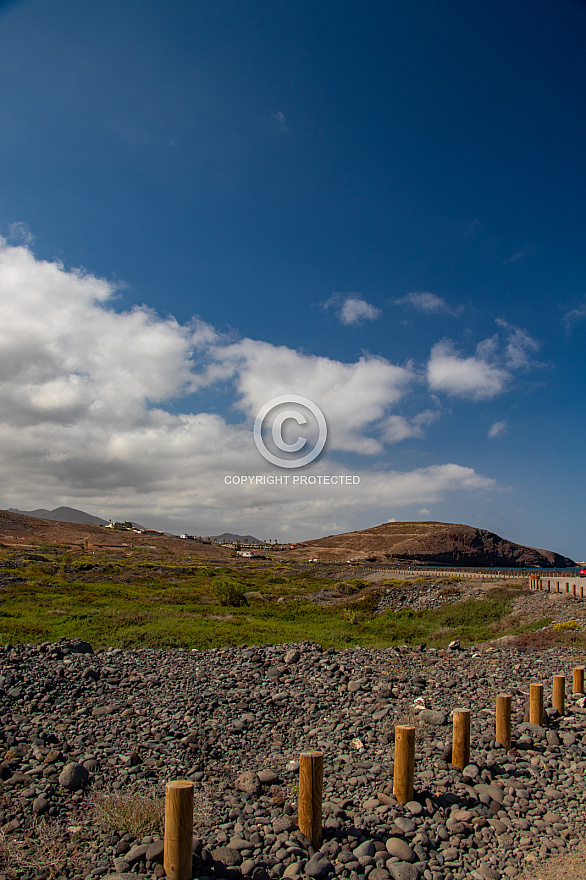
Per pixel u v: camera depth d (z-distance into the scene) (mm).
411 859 5941
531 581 45125
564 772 8438
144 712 11508
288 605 40000
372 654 19250
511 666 16750
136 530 183750
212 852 5789
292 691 13500
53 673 13594
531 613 32406
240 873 5453
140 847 5805
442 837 6488
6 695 11867
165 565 84938
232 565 100250
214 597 38812
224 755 9469
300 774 6215
